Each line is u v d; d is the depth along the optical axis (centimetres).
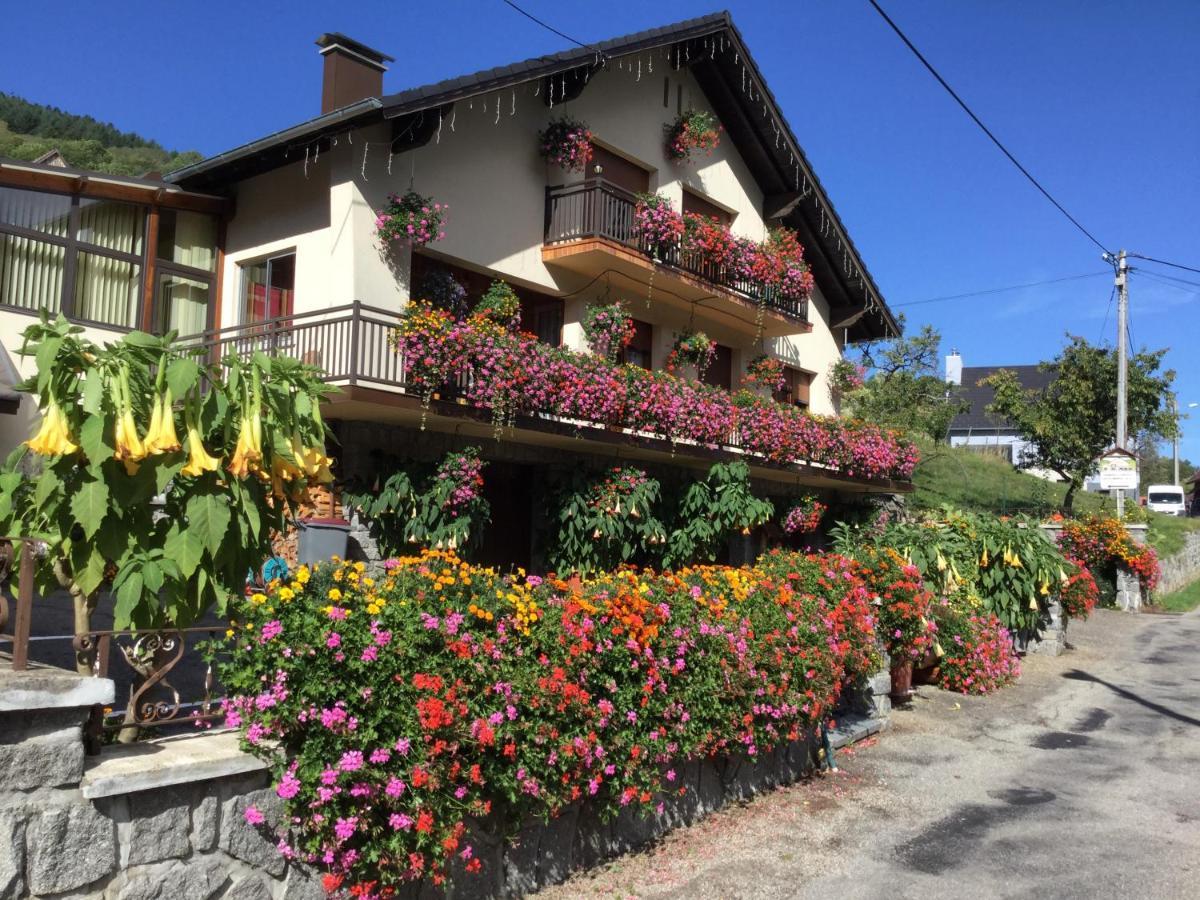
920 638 943
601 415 1094
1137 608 2189
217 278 1100
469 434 1063
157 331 1051
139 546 400
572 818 512
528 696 450
